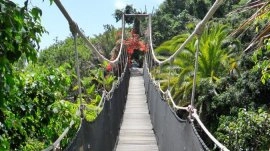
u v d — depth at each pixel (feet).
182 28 100.12
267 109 35.24
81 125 12.78
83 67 56.95
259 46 12.48
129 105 47.34
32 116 14.38
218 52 49.52
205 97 42.93
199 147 11.08
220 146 9.76
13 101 11.98
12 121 11.29
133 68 97.25
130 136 30.12
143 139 29.17
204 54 49.98
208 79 45.24
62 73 15.94
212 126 42.27
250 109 36.55
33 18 8.68
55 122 15.51
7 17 7.99
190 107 13.91
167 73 53.57
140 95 56.59
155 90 31.19
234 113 38.17
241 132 28.58
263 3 10.51
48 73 15.34
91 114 20.11
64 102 15.66
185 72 49.96
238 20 33.32
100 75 40.91
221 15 56.18
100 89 41.19
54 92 15.55
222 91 43.29
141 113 41.60
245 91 38.81
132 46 95.96
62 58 61.72
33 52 8.80
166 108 20.83
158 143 26.23
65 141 15.39
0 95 8.44
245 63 39.99
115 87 28.63
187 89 47.52
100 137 16.96
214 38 50.60
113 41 92.22
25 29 8.61
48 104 14.89
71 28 13.91
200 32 13.84
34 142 15.17
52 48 71.26
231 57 47.57
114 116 25.94
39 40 9.12
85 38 16.08
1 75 8.36
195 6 98.17
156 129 28.68
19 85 13.26
